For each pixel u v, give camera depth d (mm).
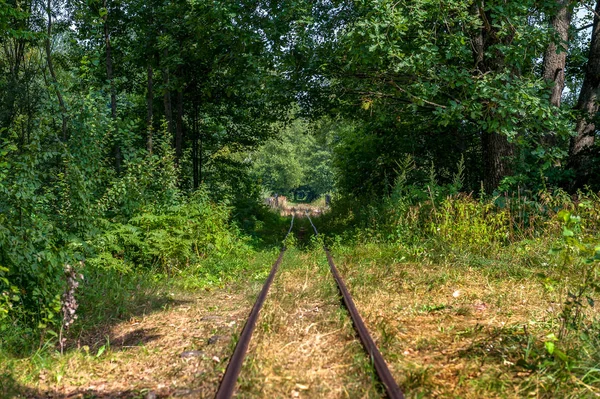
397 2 12711
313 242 14836
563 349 4578
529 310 6566
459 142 20484
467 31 13805
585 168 14445
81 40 17641
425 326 5867
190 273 10461
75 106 10719
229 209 14633
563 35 17062
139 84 24125
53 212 9680
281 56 16297
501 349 4891
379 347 4820
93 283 8086
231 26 14914
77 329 6406
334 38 17391
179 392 4027
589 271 5164
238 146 28141
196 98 23750
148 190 12438
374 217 15508
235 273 10656
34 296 6105
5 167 6988
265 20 15188
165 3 17469
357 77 16297
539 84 12688
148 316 7098
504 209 12422
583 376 3941
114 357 5277
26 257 6109
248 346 4883
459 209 12305
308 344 5078
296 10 14562
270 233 24984
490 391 3936
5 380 4441
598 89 17250
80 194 9258
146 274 9930
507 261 9992
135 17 18266
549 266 9039
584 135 15414
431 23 14625
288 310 6449
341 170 26047
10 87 23422
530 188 14281
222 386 3787
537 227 12055
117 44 19391
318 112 20750
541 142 13945
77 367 4973
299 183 88062
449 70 13156
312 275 9336
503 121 12594
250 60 15883
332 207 28141
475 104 12625
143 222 11047
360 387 3859
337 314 5969
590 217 11117
